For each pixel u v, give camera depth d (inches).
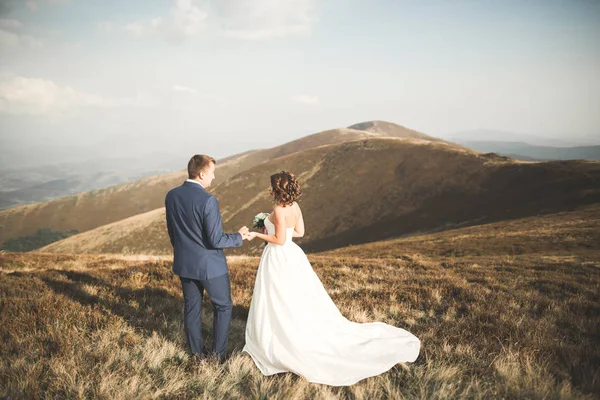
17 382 134.3
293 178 161.0
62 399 129.5
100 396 130.2
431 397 132.4
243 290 281.4
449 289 282.8
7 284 268.5
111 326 190.2
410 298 259.9
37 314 201.9
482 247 1235.2
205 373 151.2
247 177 4298.7
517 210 2378.2
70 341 170.6
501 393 135.2
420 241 1583.4
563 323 207.3
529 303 247.6
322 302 166.4
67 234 6190.9
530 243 1177.4
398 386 140.3
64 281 290.2
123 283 293.4
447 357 163.6
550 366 152.1
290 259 162.2
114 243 3742.6
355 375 150.2
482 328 195.0
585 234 1146.7
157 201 7209.6
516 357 157.2
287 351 154.6
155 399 133.8
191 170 156.9
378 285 301.0
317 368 150.9
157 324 204.8
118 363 156.7
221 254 163.2
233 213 3858.3
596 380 135.3
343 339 161.8
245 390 145.6
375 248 1525.6
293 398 132.9
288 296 158.2
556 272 435.2
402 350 163.0
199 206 149.4
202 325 212.1
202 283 158.6
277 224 158.4
